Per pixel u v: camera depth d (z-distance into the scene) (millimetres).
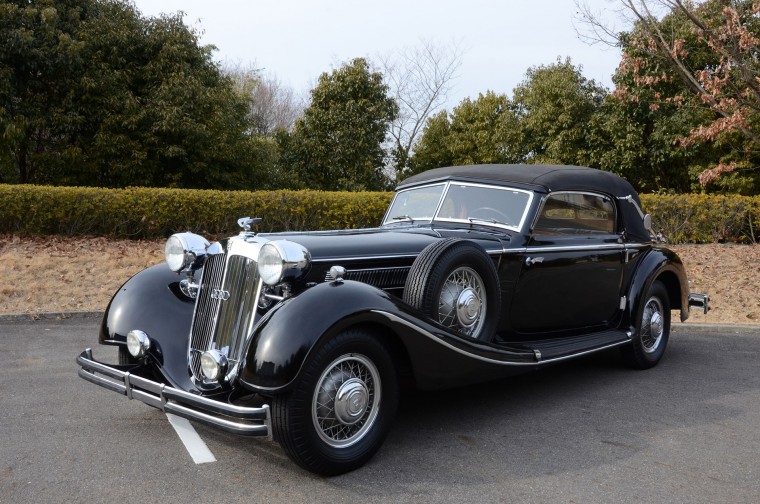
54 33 15789
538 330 5074
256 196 11578
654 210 12547
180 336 4027
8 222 10727
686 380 5488
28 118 15711
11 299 7816
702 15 11562
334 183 22734
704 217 12375
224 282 3799
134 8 18141
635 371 5793
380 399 3553
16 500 3037
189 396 3285
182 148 17141
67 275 8828
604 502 3146
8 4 15008
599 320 5562
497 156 25562
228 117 18672
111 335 4059
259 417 3105
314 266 3836
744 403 4848
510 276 4668
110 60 16938
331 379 3357
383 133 23266
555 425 4266
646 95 17016
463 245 4129
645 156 18406
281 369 3139
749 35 10094
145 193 11164
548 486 3314
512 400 4824
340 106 22625
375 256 4113
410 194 5598
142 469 3416
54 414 4250
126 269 9336
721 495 3258
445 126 30891
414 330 3545
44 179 17094
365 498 3127
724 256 11438
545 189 4926
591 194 5418
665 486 3352
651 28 11781
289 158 23062
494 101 29219
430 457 3668
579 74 20797
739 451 3871
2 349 5980
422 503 3088
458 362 3826
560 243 5023
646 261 5789
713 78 11602
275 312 3340
